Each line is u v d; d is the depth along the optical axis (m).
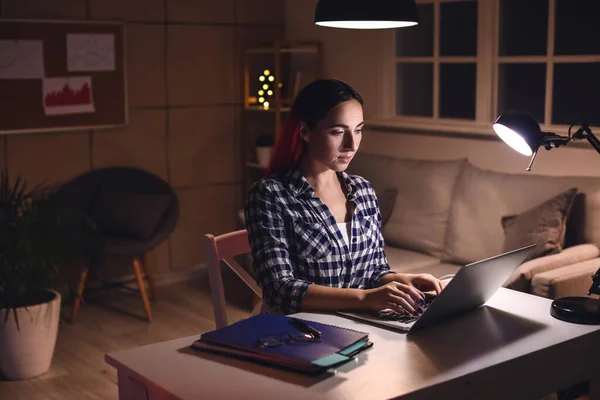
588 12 7.44
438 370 1.54
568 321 1.86
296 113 2.08
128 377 1.57
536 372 1.67
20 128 4.68
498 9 4.41
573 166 3.98
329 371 1.53
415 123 4.86
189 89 5.42
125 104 5.10
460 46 6.79
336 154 2.03
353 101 2.02
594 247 3.58
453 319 1.88
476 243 3.94
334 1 2.42
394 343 1.70
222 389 1.44
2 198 3.88
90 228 4.51
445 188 4.24
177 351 1.65
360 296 1.89
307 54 5.61
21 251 3.51
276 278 1.97
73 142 4.93
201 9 5.40
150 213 4.69
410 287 1.89
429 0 4.79
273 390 1.43
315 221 2.09
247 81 5.53
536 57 4.26
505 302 2.03
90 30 4.88
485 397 1.57
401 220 4.34
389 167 4.54
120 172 5.04
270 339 1.62
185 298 5.06
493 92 4.50
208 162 5.60
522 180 3.91
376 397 1.40
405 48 5.09
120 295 5.12
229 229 5.78
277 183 2.08
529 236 3.57
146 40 5.18
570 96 9.37
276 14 5.78
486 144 4.38
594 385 1.84
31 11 4.67
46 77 4.75
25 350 3.64
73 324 4.54
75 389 3.56
